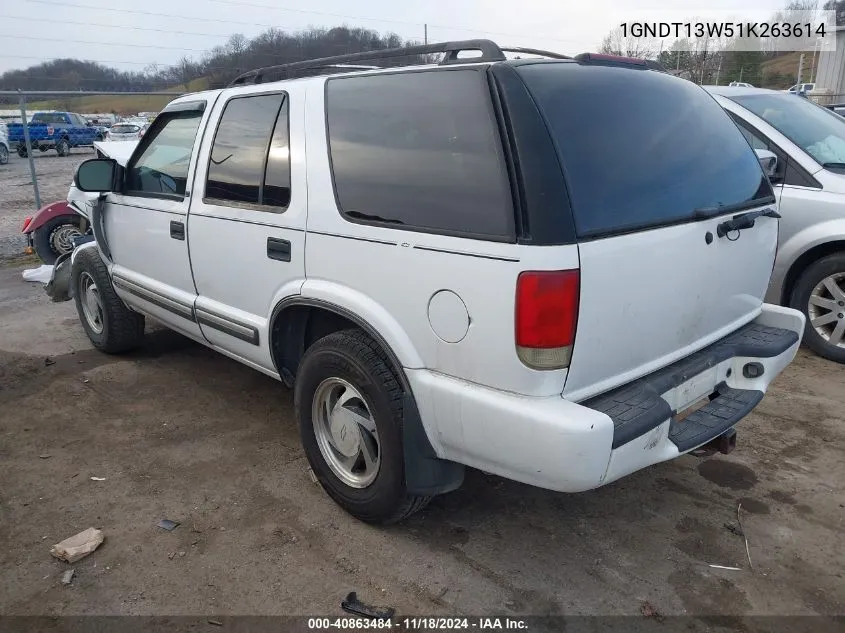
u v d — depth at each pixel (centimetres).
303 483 348
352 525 312
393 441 278
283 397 454
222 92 376
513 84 243
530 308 224
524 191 228
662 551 294
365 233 276
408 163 266
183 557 290
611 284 237
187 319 408
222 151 363
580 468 225
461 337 245
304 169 308
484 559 289
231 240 352
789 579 276
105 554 292
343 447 310
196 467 364
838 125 567
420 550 295
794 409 423
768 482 346
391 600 265
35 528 311
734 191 308
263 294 339
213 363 516
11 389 467
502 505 328
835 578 276
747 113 531
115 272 479
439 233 249
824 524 311
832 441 385
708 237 279
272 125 332
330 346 295
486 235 235
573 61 279
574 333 229
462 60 277
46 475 356
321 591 270
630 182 254
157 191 424
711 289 289
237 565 285
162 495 337
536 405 230
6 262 901
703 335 296
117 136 2753
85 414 428
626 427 235
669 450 259
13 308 670
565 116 247
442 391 253
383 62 400
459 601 264
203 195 374
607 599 265
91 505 329
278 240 320
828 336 500
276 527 311
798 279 510
